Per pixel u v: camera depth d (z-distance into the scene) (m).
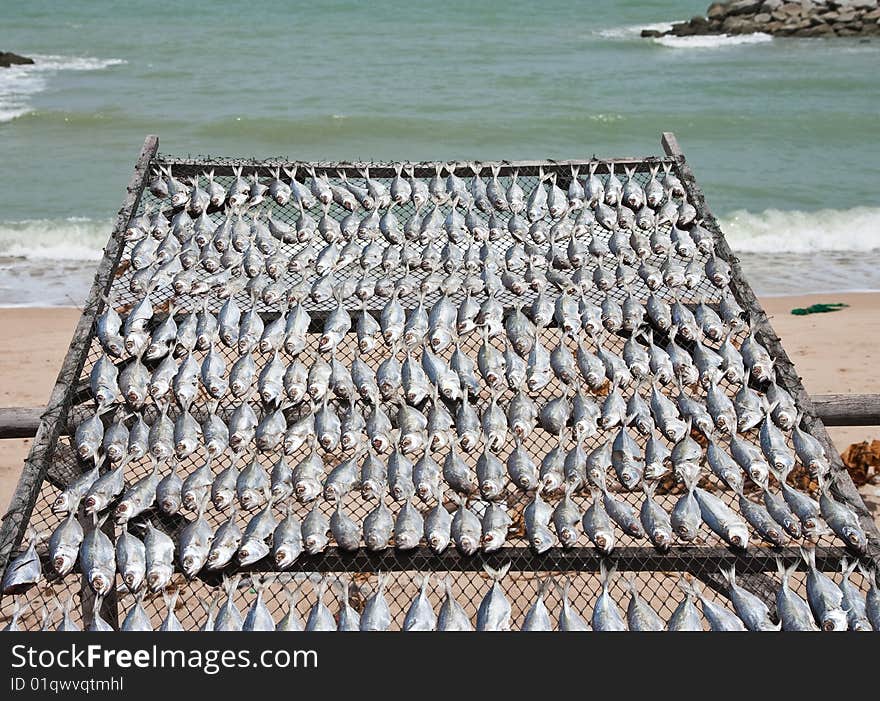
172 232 5.84
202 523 4.29
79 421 4.79
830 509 4.16
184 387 4.83
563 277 5.52
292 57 30.97
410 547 4.15
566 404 4.85
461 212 6.24
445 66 29.84
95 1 42.00
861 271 14.30
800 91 27.44
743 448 4.58
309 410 4.84
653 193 6.12
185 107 24.56
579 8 42.88
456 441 4.73
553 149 21.55
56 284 13.77
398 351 5.07
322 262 5.63
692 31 37.88
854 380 10.22
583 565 4.16
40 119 23.17
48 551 4.24
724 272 5.40
